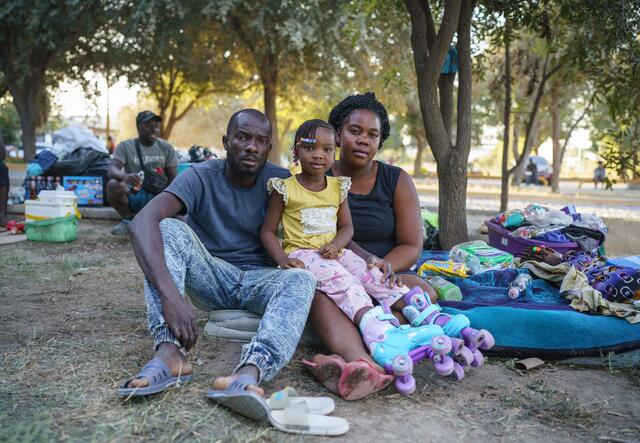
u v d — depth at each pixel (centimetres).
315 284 284
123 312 390
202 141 4450
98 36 1541
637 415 258
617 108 615
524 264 425
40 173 883
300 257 310
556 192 2042
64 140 912
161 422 227
